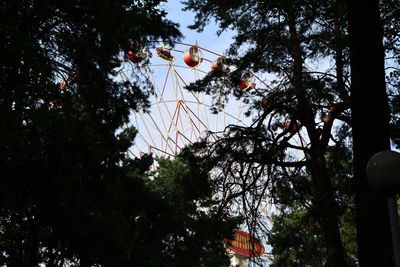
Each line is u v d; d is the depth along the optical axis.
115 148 18.31
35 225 16.59
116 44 17.33
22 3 14.80
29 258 17.27
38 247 17.81
